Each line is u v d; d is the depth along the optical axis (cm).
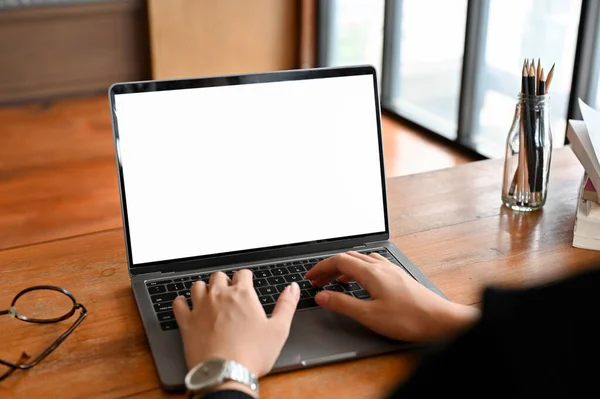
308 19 438
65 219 290
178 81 113
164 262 113
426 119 376
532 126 133
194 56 429
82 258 120
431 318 95
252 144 117
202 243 114
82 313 104
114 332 101
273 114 118
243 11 428
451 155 344
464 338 43
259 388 90
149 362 95
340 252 120
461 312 95
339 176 121
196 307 96
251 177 117
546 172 137
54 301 108
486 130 338
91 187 318
